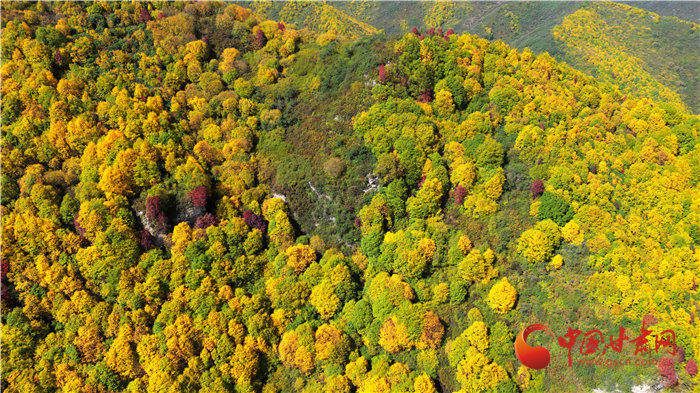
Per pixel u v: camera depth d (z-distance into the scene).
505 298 70.75
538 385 65.38
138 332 69.19
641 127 92.12
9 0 96.19
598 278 71.12
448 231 80.44
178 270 74.06
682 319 66.06
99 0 101.88
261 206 84.75
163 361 66.75
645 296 68.12
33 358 67.25
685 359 63.78
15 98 82.25
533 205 80.06
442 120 91.81
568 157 84.69
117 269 72.00
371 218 81.00
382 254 78.56
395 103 89.88
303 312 74.69
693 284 68.69
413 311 69.56
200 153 86.94
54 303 69.81
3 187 75.00
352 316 73.00
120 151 79.69
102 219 74.62
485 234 79.88
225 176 86.31
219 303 73.00
